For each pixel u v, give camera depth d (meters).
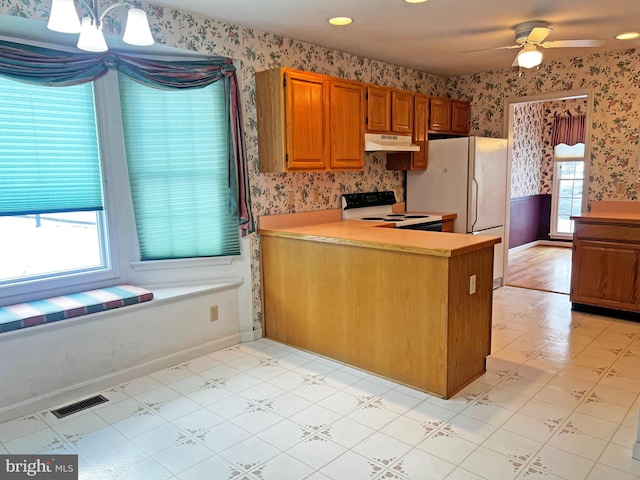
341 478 1.99
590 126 4.49
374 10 3.06
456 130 5.17
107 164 3.11
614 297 4.06
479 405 2.60
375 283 2.94
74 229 3.05
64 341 2.70
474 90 5.23
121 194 3.19
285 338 3.60
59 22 1.67
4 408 2.50
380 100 4.15
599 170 4.48
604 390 2.76
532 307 4.45
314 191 4.07
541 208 7.96
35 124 2.80
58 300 2.82
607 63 4.32
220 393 2.79
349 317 3.12
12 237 2.80
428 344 2.72
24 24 2.46
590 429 2.34
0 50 2.52
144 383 2.95
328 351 3.30
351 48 4.03
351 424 2.42
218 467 2.08
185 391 2.82
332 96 3.68
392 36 3.66
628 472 2.00
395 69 4.75
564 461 2.08
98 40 1.84
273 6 2.95
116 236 3.20
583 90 4.49
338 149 3.78
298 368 3.14
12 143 2.72
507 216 5.29
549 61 4.64
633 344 3.47
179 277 3.44
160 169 3.29
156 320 3.11
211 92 3.37
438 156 4.88
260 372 3.08
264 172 3.57
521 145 7.19
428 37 3.71
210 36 3.19
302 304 3.42
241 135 3.40
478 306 2.88
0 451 2.23
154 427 2.42
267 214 3.69
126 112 3.14
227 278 3.56
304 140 3.49
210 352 3.43
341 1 2.88
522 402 2.63
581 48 4.15
